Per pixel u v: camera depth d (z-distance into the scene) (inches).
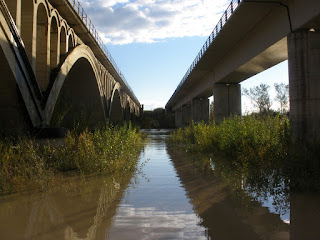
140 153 679.7
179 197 268.1
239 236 175.6
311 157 351.9
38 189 291.4
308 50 542.3
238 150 482.6
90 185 316.5
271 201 251.4
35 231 183.3
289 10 575.2
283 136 463.2
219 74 1135.6
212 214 218.1
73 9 775.1
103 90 1354.6
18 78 476.4
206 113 1847.9
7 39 441.7
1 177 285.3
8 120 515.2
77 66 1069.8
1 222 200.1
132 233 179.6
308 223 197.3
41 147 438.6
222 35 822.5
